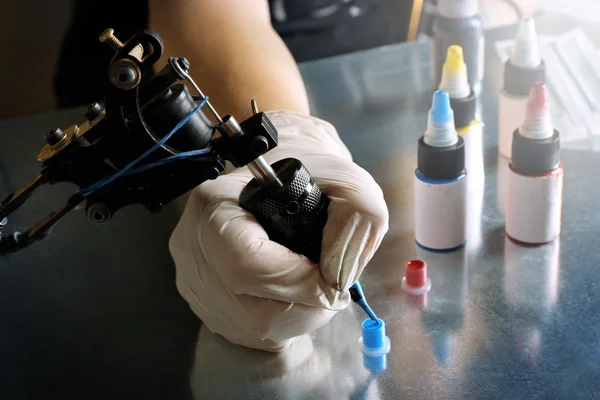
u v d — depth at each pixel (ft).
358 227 1.94
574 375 1.89
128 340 2.10
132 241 2.42
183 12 2.79
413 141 2.68
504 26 3.20
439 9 2.79
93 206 1.77
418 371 1.94
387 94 2.94
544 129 2.16
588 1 3.22
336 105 2.91
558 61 2.79
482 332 2.01
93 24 3.57
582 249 2.21
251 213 1.95
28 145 2.85
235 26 2.77
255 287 1.92
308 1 3.59
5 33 3.92
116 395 1.97
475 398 1.86
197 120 1.75
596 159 2.50
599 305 2.05
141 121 1.70
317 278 1.93
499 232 2.30
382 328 1.99
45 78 4.07
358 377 1.94
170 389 1.97
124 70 1.65
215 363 2.02
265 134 1.75
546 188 2.17
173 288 2.24
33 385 2.01
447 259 2.23
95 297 2.24
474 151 2.42
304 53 3.65
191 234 2.05
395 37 3.65
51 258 2.39
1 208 1.77
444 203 2.20
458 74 2.40
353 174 2.05
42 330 2.16
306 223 1.91
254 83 2.58
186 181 1.76
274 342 2.00
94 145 1.73
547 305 2.06
